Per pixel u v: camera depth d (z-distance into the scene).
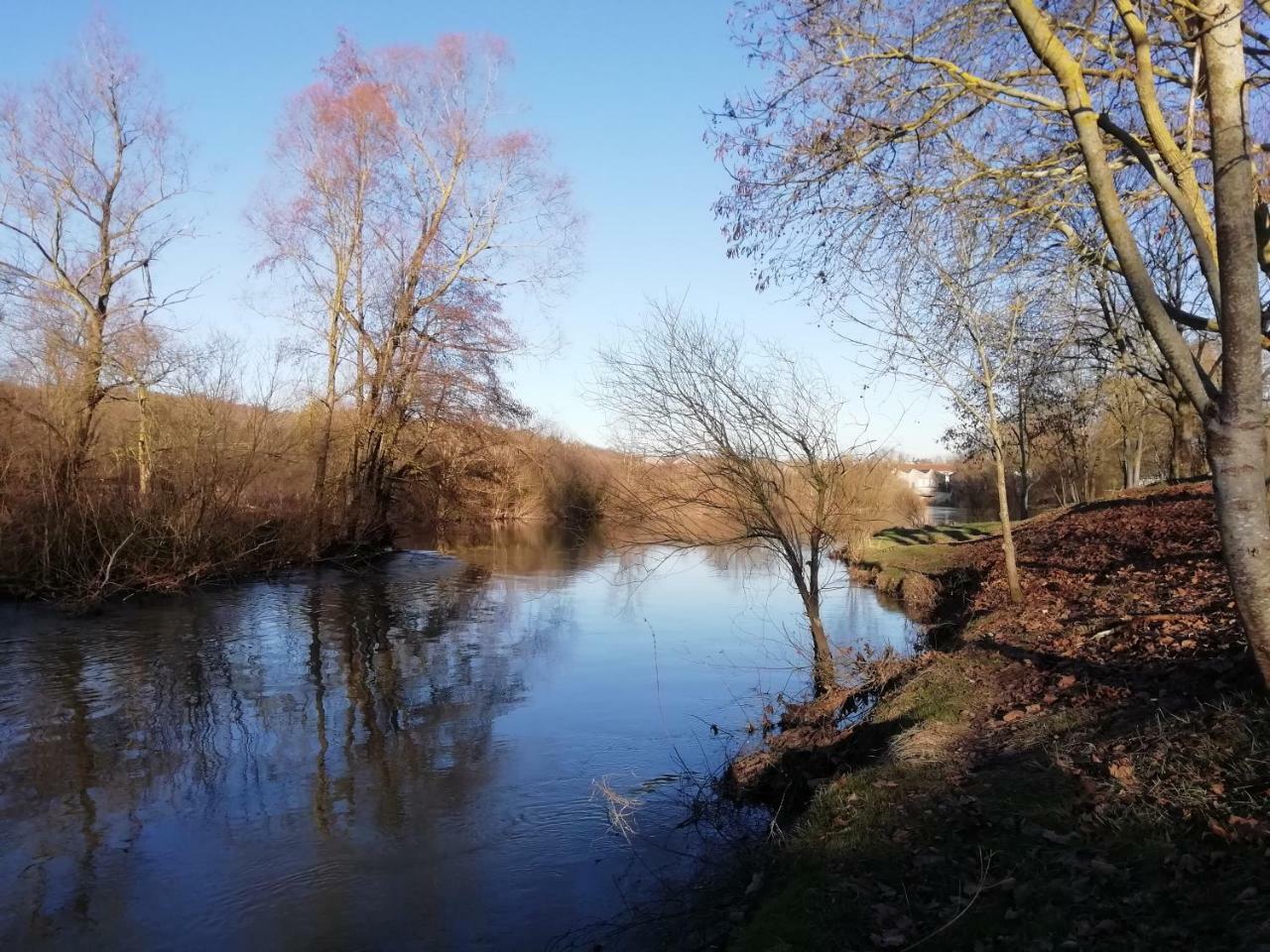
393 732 9.86
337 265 26.78
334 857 6.62
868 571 21.73
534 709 10.73
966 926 4.00
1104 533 17.27
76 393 19.50
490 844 6.82
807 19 7.11
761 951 4.20
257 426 23.17
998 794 5.22
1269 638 4.62
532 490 39.28
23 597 17.91
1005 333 11.98
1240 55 4.32
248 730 9.96
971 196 7.96
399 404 27.78
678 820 7.16
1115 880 4.02
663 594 20.67
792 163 7.79
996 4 7.04
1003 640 9.30
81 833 7.10
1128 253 4.84
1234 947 3.32
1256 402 4.52
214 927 5.62
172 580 19.47
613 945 5.16
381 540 29.52
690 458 10.98
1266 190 6.21
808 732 8.62
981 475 50.38
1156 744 5.19
